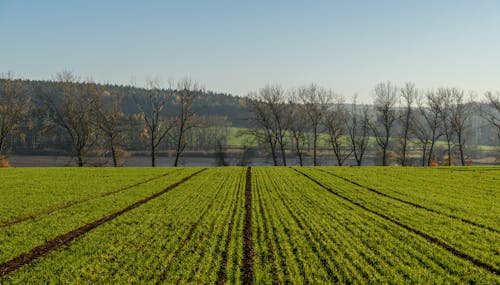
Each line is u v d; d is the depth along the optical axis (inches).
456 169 2198.6
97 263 613.9
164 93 3063.5
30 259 649.6
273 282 537.3
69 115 2861.7
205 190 1407.5
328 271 577.9
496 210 1019.3
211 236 758.5
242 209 1037.2
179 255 648.4
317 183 1620.3
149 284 526.6
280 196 1270.9
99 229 827.4
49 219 922.1
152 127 3048.7
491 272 577.9
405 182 1615.4
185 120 3132.4
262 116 3398.1
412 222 885.8
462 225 859.4
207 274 562.6
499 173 1945.1
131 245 710.5
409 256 639.8
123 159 3555.6
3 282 545.3
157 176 1879.9
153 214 975.0
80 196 1250.6
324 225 854.5
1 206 1075.9
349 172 2087.8
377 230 813.2
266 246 696.4
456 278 546.3
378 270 579.2
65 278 554.3
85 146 3041.3
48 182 1581.0
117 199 1200.8
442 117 3260.3
